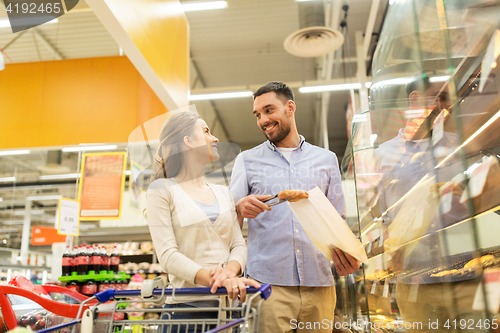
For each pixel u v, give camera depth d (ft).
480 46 3.57
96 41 19.06
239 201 5.11
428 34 3.81
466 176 3.45
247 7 20.11
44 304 6.12
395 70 4.67
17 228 33.01
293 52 15.84
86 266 9.25
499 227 3.37
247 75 27.20
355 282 5.20
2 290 6.01
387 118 4.18
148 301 3.55
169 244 4.03
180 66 13.15
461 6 3.64
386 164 4.14
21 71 14.89
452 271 3.43
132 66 14.75
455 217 3.47
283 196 4.66
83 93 14.65
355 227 5.41
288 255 5.18
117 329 3.76
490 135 3.47
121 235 13.76
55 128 14.38
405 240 3.87
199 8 19.02
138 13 9.50
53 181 28.27
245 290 3.47
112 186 9.19
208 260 4.12
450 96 3.60
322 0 18.17
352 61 24.40
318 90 22.62
